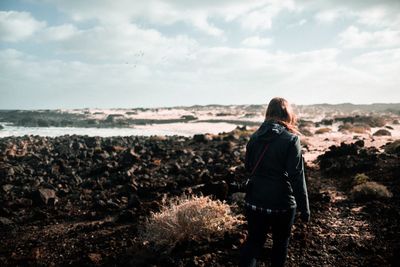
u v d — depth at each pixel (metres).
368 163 10.97
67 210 8.74
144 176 11.97
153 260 5.40
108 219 7.85
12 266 5.73
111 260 5.66
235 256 5.37
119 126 59.50
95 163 15.67
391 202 7.51
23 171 14.02
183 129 50.16
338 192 8.84
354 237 5.91
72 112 102.38
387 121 45.56
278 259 4.09
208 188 8.43
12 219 8.10
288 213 3.89
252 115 76.06
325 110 107.81
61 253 6.13
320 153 16.44
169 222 6.05
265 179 3.89
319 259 5.21
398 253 5.07
